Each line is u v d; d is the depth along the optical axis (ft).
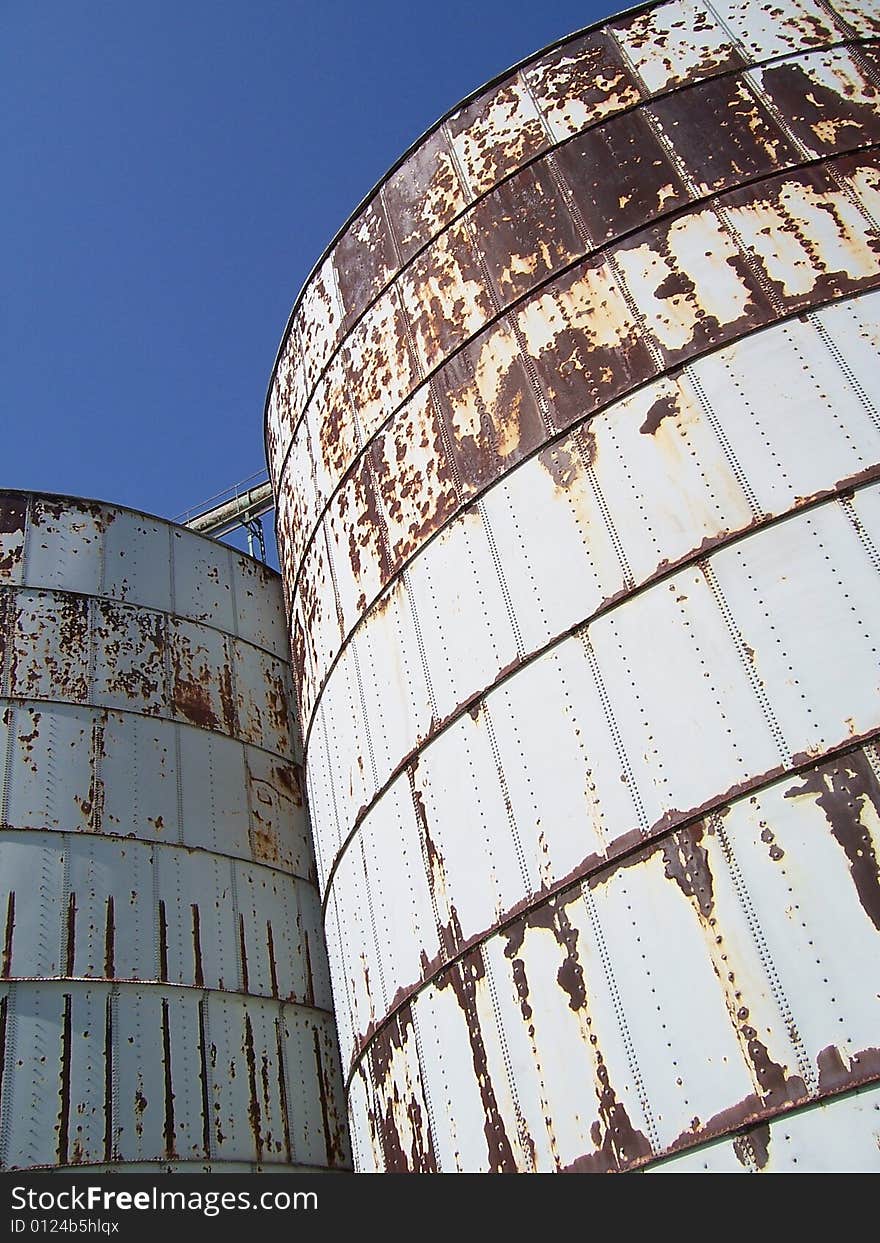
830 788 21.93
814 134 30.99
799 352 27.17
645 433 28.09
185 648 52.54
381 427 36.09
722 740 23.63
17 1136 36.63
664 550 26.35
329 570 37.63
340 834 34.60
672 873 23.20
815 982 20.63
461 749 28.96
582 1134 22.86
